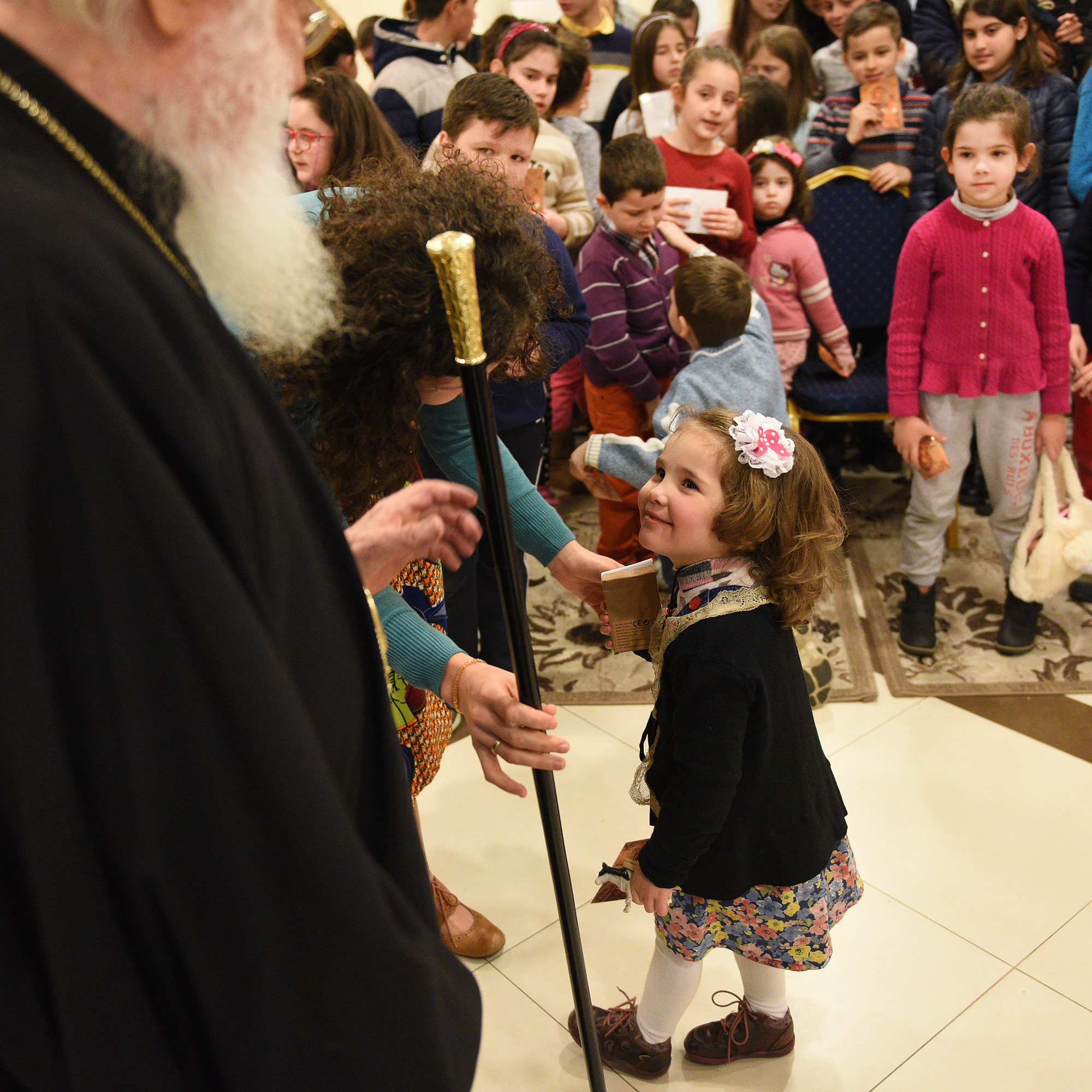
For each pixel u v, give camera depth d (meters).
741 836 1.33
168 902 0.56
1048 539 2.49
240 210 0.67
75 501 0.50
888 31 3.07
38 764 0.52
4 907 0.58
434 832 2.13
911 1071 1.58
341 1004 0.62
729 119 2.91
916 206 3.24
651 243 2.79
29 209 0.50
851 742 2.33
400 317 0.95
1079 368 2.66
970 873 1.95
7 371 0.48
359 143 2.22
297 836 0.57
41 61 0.55
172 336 0.54
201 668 0.53
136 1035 0.59
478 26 4.84
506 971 1.80
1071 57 3.68
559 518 1.50
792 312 3.14
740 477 1.27
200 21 0.60
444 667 1.18
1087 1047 1.61
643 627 1.38
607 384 2.85
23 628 0.50
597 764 2.32
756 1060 1.62
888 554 3.14
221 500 0.54
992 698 2.47
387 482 1.13
